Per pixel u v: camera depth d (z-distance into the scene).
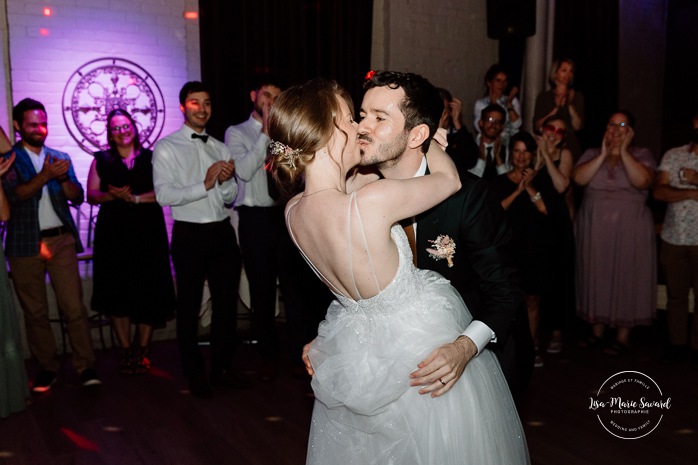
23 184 3.62
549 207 3.98
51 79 4.34
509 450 1.65
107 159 4.09
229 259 3.71
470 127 5.99
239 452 2.94
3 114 4.20
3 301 3.33
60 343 4.54
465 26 5.86
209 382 3.81
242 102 4.71
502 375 1.75
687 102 7.22
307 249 1.54
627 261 4.23
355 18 5.21
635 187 4.19
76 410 3.45
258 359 4.36
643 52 7.20
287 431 3.16
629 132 4.18
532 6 5.59
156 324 4.10
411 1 5.58
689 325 4.58
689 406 3.43
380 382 1.52
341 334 1.60
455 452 1.54
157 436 3.11
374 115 1.58
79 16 4.39
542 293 3.97
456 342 1.54
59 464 2.84
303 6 4.91
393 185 1.45
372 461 1.58
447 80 5.82
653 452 2.91
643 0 7.12
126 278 4.00
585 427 3.18
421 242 1.76
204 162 3.77
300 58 4.93
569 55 6.14
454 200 1.72
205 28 4.56
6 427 3.23
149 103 4.66
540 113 5.14
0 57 4.16
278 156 1.48
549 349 4.38
